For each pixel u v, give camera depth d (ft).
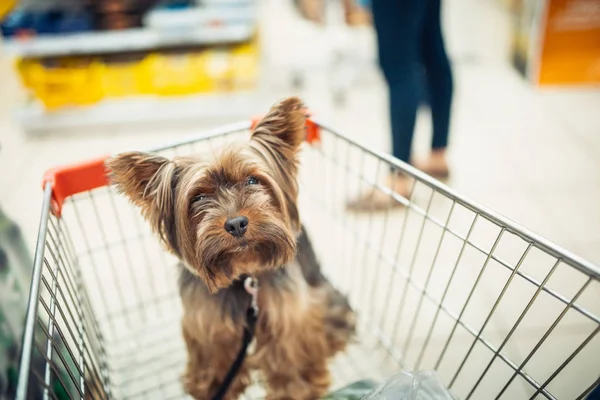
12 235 2.02
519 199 3.36
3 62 6.01
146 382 2.25
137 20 4.55
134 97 4.75
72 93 4.58
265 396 2.22
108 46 4.46
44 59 4.61
